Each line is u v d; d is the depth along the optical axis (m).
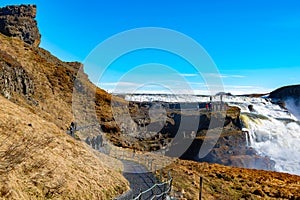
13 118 13.31
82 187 10.38
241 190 21.94
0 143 9.77
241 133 63.12
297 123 80.25
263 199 20.14
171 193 15.12
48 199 8.41
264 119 76.38
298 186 28.02
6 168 7.91
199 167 29.55
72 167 11.67
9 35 84.25
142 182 16.14
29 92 36.31
